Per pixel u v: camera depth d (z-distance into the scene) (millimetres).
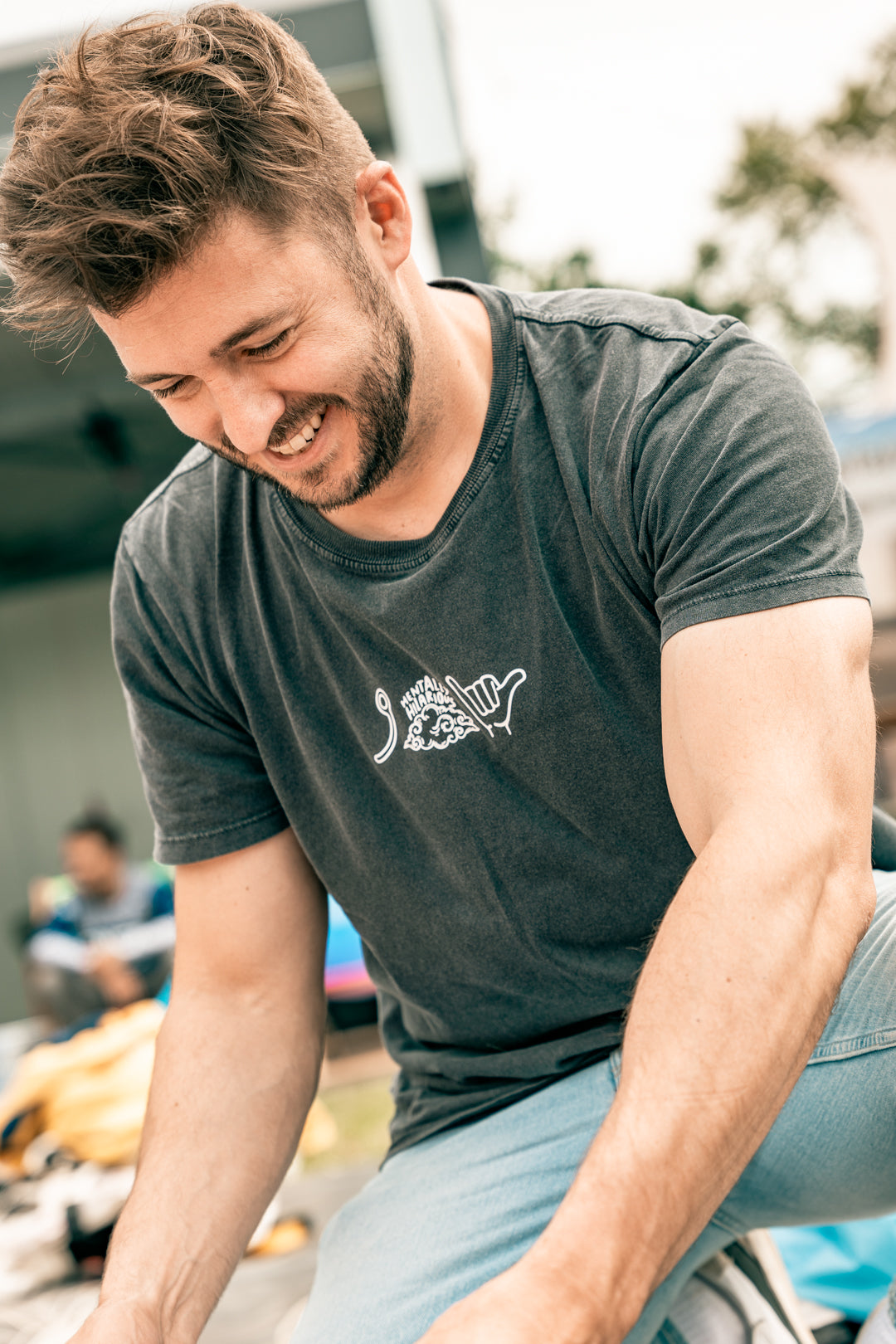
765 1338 1089
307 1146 3295
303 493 1031
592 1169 757
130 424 7637
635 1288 728
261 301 899
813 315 14820
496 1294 714
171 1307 1021
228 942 1237
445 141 4332
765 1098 783
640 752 1071
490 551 1074
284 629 1186
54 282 911
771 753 857
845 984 1029
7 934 10094
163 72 894
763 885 806
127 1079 2625
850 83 14430
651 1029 794
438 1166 1151
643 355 1041
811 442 957
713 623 902
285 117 915
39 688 10336
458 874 1141
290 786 1218
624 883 1106
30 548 9914
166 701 1257
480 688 1085
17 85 3826
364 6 4367
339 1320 1029
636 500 988
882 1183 1042
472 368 1096
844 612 911
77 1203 2338
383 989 1302
